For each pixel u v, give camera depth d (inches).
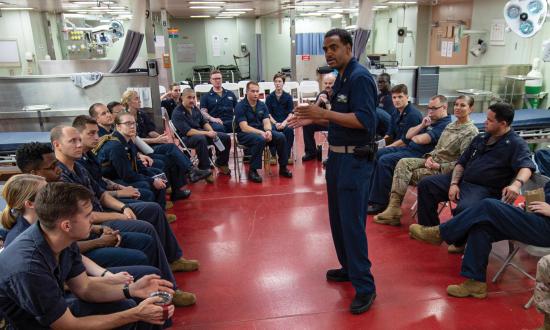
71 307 74.0
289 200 180.4
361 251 99.5
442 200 137.2
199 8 390.9
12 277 59.8
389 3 370.3
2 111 219.6
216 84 247.4
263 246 138.0
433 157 149.5
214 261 128.8
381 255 129.6
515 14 199.0
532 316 97.8
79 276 73.9
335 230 108.7
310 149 242.4
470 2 320.5
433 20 382.3
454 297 106.0
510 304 102.7
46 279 61.7
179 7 377.4
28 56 380.5
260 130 211.0
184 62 526.6
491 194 125.1
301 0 330.0
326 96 104.5
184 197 185.9
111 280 76.5
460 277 115.6
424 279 115.1
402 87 169.2
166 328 91.8
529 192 105.0
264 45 532.7
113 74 220.8
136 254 94.1
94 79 220.5
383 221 152.6
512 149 120.8
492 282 112.7
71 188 63.2
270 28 527.5
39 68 366.3
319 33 535.2
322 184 201.2
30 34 379.2
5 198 75.2
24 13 374.3
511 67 263.6
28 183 74.6
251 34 528.7
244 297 108.6
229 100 250.1
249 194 189.6
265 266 124.6
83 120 119.6
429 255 129.1
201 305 105.4
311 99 320.8
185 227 155.6
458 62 343.3
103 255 91.4
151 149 170.9
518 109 247.3
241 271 122.1
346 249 100.8
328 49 93.8
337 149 97.0
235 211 169.9
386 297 106.8
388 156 159.3
